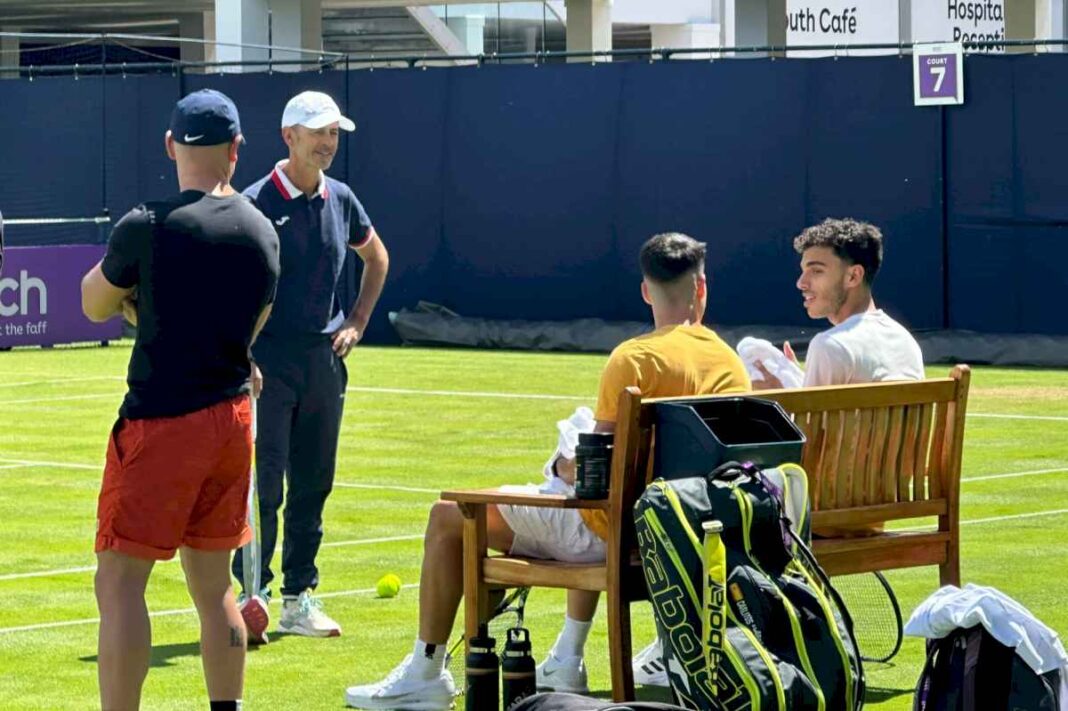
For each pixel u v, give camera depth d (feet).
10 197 244.42
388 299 233.35
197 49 383.24
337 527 100.27
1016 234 203.82
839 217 211.00
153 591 83.41
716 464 52.49
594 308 223.71
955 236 206.49
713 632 49.32
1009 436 137.28
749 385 60.75
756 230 215.10
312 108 72.43
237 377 54.24
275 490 73.51
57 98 242.37
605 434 56.39
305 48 277.85
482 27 379.35
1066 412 153.28
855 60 209.67
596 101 222.07
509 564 57.82
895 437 62.54
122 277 52.95
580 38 339.36
